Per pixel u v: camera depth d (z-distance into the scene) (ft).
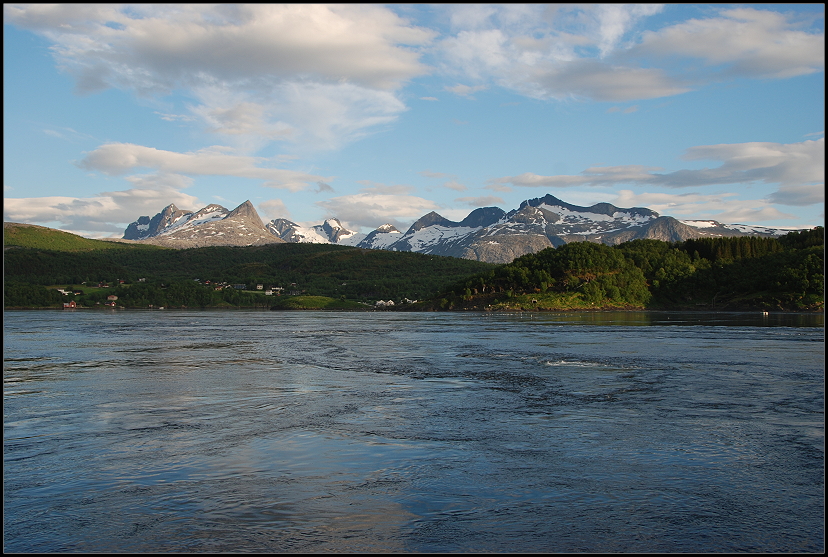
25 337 333.42
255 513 63.16
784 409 113.91
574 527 59.72
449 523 60.70
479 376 161.38
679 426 99.96
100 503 65.87
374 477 74.02
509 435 94.22
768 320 506.89
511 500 66.54
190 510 63.93
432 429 98.58
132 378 161.38
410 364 191.21
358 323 524.52
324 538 57.47
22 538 57.36
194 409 116.57
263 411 114.32
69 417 109.50
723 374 160.86
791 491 69.31
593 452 84.48
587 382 148.97
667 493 68.59
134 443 90.12
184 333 372.99
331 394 133.59
